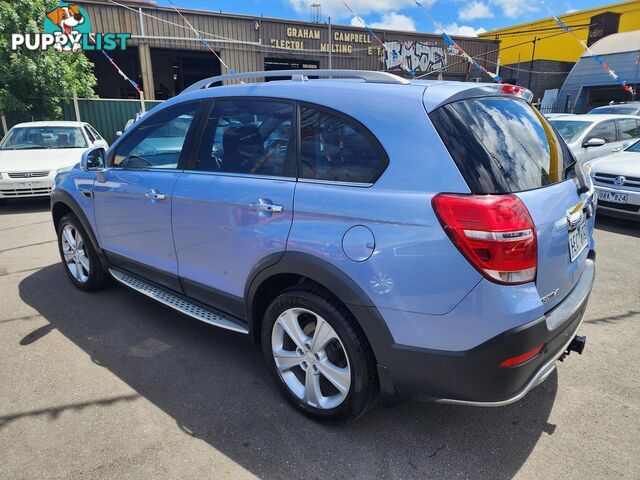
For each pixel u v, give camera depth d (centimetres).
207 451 222
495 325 179
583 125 892
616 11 2281
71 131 921
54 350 316
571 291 227
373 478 207
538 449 224
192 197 279
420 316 192
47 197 786
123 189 333
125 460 216
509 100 240
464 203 180
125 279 364
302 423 243
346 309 218
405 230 191
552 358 208
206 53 1830
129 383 278
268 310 250
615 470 210
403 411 253
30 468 211
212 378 284
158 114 324
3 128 1231
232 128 271
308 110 237
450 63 2186
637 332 341
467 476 208
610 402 259
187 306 309
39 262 503
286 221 231
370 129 211
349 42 1980
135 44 1645
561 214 206
